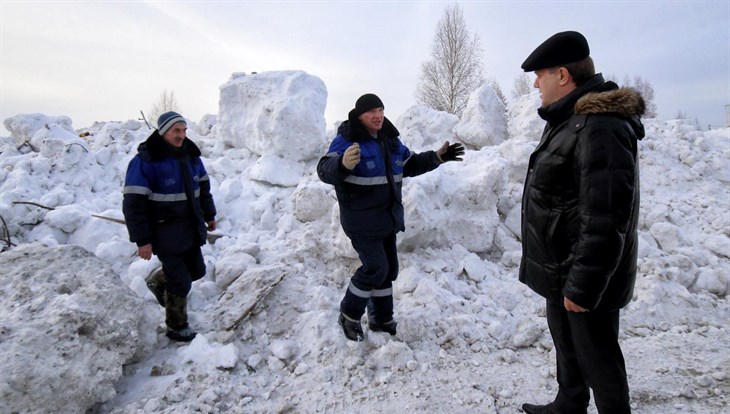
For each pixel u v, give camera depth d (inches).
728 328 149.6
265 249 190.9
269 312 152.4
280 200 239.9
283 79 299.3
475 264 178.2
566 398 98.6
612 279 83.5
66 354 106.3
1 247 175.0
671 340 142.6
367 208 126.4
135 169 129.9
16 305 117.6
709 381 118.0
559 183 84.6
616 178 74.8
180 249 136.5
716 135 307.9
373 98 124.3
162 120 132.4
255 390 122.1
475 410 111.4
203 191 152.9
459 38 989.8
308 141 272.1
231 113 312.7
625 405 84.0
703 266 187.6
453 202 194.1
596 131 76.9
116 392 119.1
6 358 99.0
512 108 339.0
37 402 99.0
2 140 313.4
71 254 137.7
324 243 185.5
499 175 198.5
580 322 84.6
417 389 119.8
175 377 124.4
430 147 327.9
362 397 117.6
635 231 84.6
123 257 173.8
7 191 206.8
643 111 79.0
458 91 991.6
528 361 132.9
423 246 182.5
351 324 134.9
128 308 127.3
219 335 142.3
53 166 234.8
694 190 255.6
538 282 90.7
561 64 86.2
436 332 143.3
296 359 134.3
